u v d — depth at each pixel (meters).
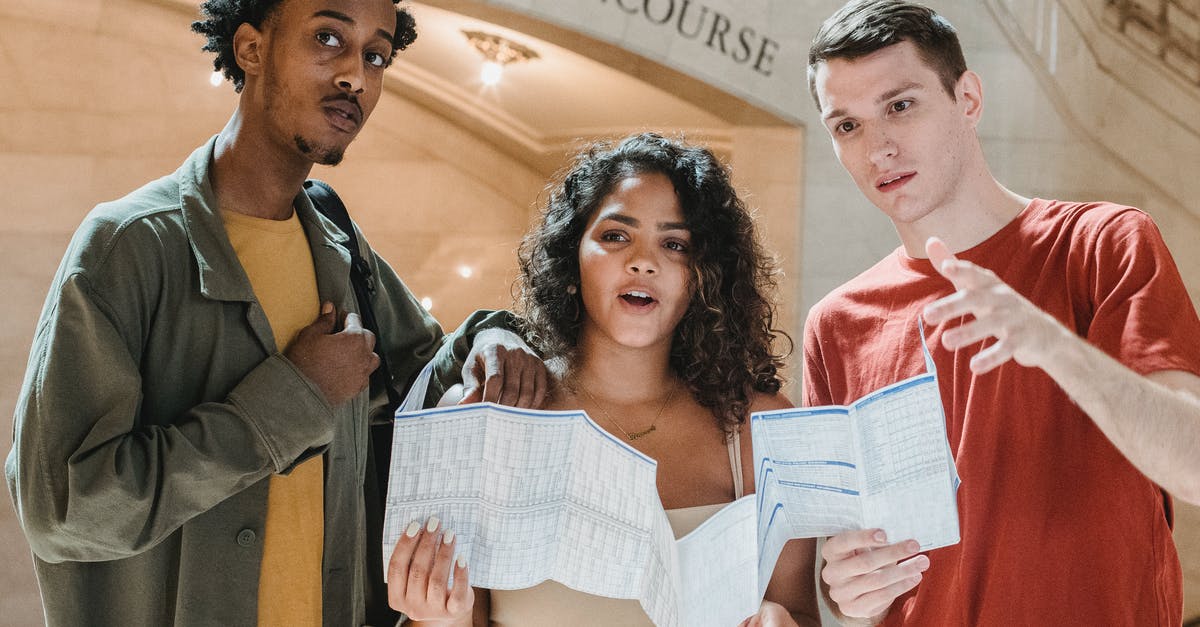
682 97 5.86
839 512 2.22
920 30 2.66
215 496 2.31
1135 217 2.54
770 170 5.85
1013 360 2.56
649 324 2.44
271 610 2.48
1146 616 2.43
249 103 2.61
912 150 2.64
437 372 2.72
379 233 6.70
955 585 2.53
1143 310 2.38
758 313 2.61
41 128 6.20
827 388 2.93
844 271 5.82
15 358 6.12
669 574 2.19
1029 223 2.68
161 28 6.25
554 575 2.11
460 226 6.74
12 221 6.15
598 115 6.39
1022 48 5.95
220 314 2.47
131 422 2.29
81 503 2.19
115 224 2.41
